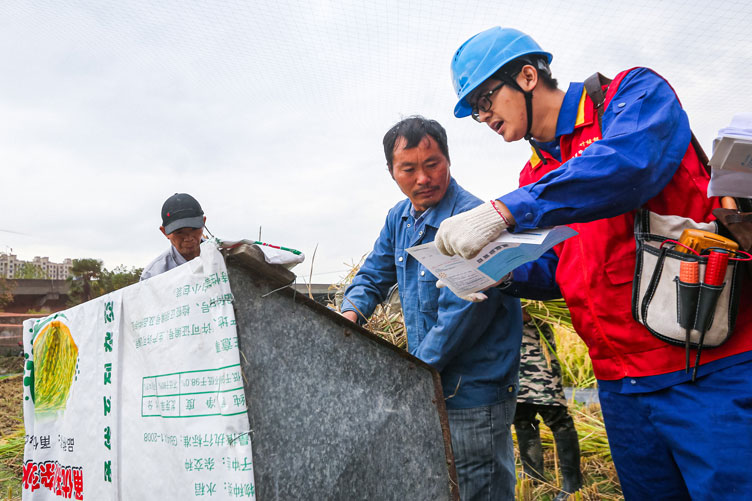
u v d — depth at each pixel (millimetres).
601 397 1838
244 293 1195
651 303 1543
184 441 1200
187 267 1217
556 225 1399
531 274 2014
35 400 1902
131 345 1412
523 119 1799
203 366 1178
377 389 1438
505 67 1772
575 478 3119
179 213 3107
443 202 2199
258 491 1142
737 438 1434
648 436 1691
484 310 2004
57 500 1727
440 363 2025
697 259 1445
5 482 3850
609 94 1674
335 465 1300
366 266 2570
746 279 1500
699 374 1526
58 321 1787
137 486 1351
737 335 1494
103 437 1485
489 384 2076
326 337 1342
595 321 1749
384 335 2748
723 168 1340
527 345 3266
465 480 2049
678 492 1700
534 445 3322
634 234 1608
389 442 1437
